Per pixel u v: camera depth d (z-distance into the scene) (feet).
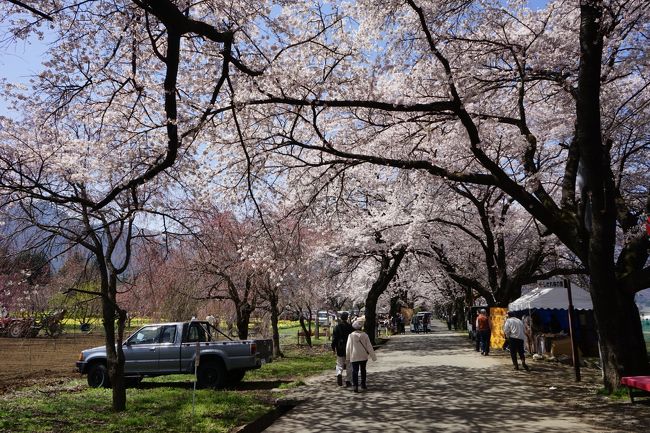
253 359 45.34
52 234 34.35
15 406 35.27
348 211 57.82
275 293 73.87
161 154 33.47
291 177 48.42
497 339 75.25
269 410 33.35
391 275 91.97
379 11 38.52
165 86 26.78
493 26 42.73
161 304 58.13
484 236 83.61
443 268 87.10
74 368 66.90
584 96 34.68
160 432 27.04
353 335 40.45
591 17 34.42
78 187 35.76
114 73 35.78
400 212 70.28
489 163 36.58
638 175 56.80
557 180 64.28
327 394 38.58
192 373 45.47
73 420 30.40
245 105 35.06
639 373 32.99
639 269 35.32
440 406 32.37
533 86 47.78
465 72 41.55
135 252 40.83
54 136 36.50
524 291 101.71
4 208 33.45
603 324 34.17
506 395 35.63
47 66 33.22
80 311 42.52
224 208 49.34
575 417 27.45
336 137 49.55
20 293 34.88
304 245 56.24
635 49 39.99
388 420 28.60
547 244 66.18
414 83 43.98
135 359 46.29
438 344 97.40
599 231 34.22
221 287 67.41
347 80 39.06
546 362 56.29
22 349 90.27
